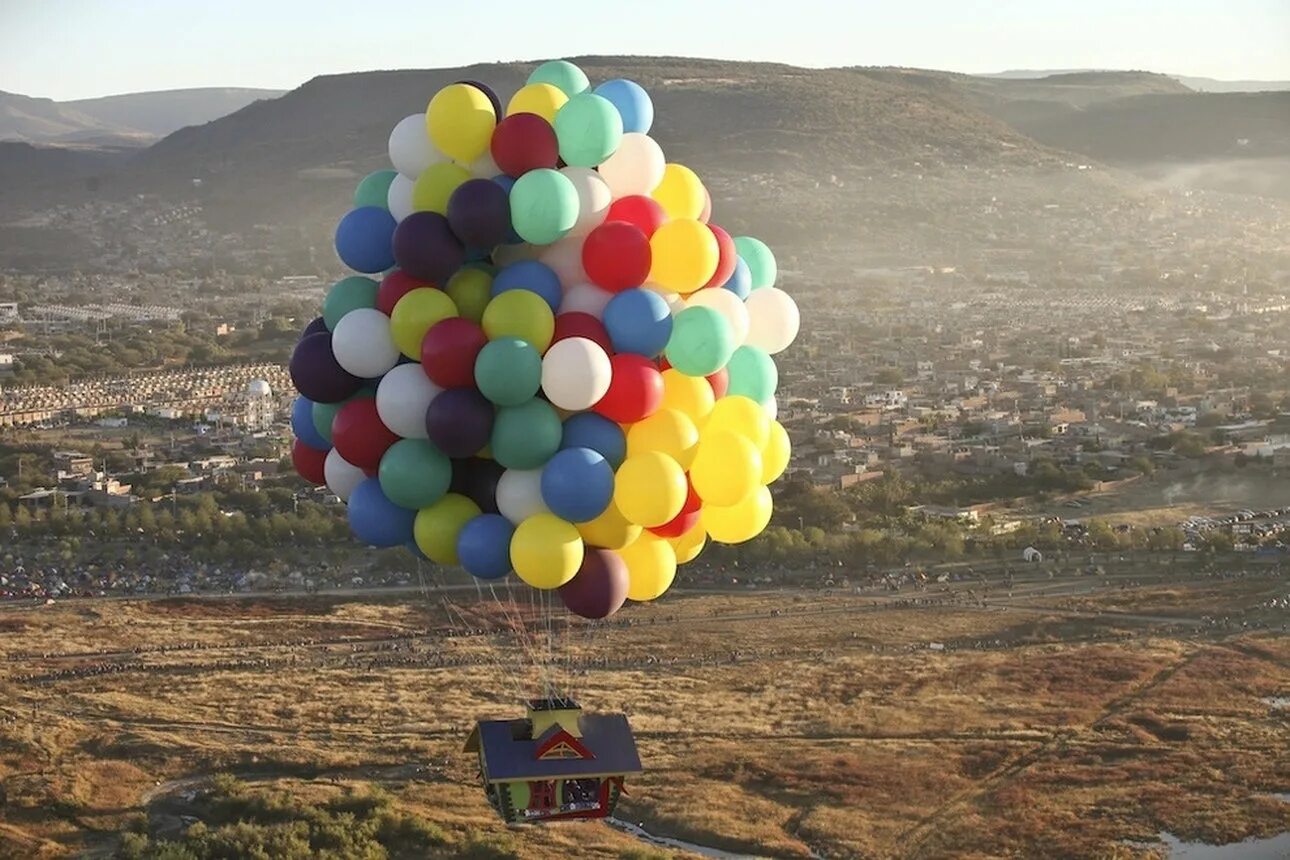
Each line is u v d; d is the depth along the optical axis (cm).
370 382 8594
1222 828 16612
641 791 17800
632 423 8344
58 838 16750
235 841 16012
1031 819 17000
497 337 8081
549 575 8188
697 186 9025
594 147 8338
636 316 8256
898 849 16425
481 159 8456
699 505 8669
